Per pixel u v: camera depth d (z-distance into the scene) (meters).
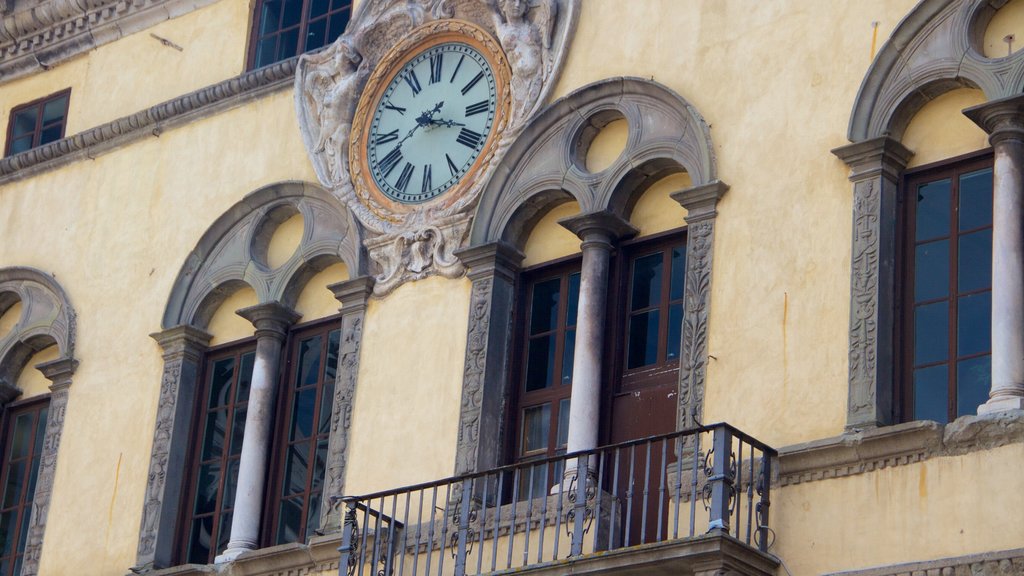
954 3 25.75
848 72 26.45
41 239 35.25
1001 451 23.45
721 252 26.73
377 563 27.08
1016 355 24.00
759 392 25.73
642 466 26.83
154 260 33.38
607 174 28.09
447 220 29.75
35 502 33.16
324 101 31.73
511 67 29.75
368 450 29.42
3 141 37.00
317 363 31.05
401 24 31.38
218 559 30.17
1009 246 24.42
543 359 28.58
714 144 27.30
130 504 31.94
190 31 34.84
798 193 26.34
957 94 25.73
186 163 33.69
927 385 24.94
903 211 25.78
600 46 29.11
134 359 32.94
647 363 27.41
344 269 31.28
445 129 30.36
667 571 24.11
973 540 23.33
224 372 32.25
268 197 32.16
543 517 25.30
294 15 33.69
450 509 28.00
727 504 24.03
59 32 36.66
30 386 34.66
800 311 25.78
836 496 24.47
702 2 28.25
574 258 28.62
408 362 29.53
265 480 30.77
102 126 34.88
